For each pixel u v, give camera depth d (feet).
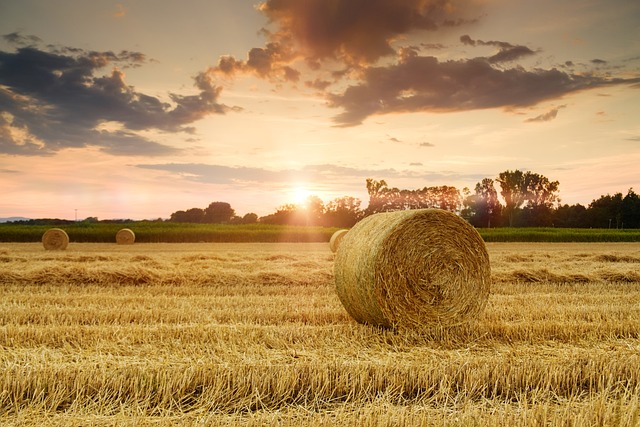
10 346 22.85
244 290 41.42
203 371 19.21
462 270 29.94
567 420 16.42
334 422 16.30
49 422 16.01
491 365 20.68
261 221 222.07
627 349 23.41
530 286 45.37
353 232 31.63
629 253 80.69
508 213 265.75
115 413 16.98
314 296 38.17
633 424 16.06
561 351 22.94
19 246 101.09
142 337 24.13
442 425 16.26
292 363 20.25
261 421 16.35
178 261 60.64
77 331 24.86
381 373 19.63
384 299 27.99
